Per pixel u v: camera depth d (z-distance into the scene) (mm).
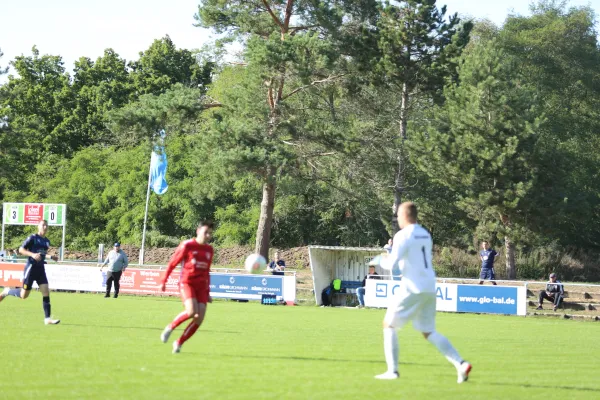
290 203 73875
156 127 50719
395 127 57281
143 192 81562
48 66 103062
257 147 48562
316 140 51406
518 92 50625
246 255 71500
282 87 53344
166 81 99750
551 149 51000
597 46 74312
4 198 87062
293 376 12430
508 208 49156
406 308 12141
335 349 16859
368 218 71000
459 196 51531
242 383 11570
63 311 27406
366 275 39000
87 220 84000
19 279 42812
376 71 52312
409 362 14867
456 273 59906
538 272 61125
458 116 50375
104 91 99562
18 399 9977
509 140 48438
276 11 52844
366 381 12039
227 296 40219
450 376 12922
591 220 66062
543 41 70875
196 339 18328
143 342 17031
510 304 34406
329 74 51812
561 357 16969
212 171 52156
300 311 32906
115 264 38312
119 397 10188
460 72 50875
